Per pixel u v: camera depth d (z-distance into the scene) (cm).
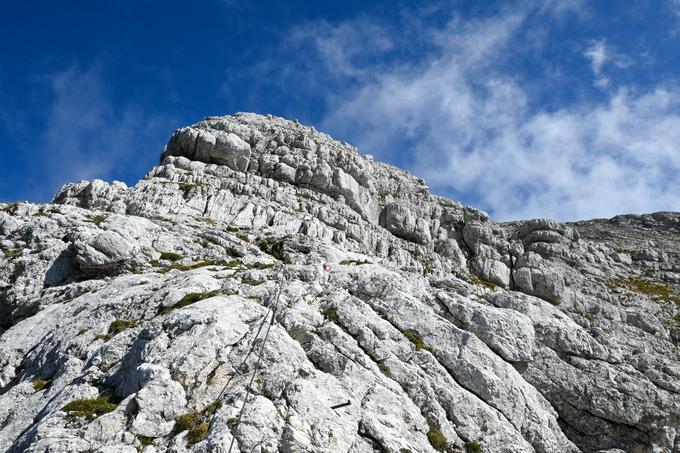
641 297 6912
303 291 3656
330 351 3120
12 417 2817
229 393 2683
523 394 3441
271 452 2377
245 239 5331
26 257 4406
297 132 8231
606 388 3762
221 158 7106
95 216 5072
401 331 3606
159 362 2772
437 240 7369
